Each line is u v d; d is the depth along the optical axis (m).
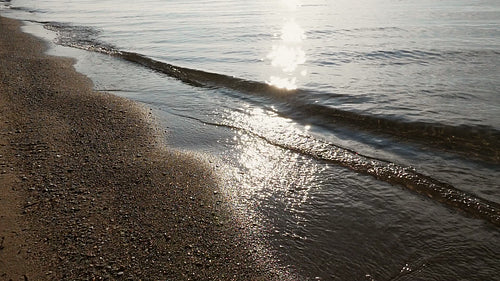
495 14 33.72
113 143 8.07
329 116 9.77
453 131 8.48
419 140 8.09
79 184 6.23
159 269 4.30
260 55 18.58
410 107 10.15
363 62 16.41
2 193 5.85
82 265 4.33
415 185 6.17
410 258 4.48
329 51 19.19
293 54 18.69
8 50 20.16
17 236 4.83
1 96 11.37
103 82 13.60
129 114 10.02
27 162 7.00
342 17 36.53
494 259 4.42
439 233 4.93
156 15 39.88
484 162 6.95
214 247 4.71
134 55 18.39
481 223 5.11
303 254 4.59
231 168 6.99
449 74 13.73
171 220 5.27
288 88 12.41
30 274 4.20
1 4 65.44
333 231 5.05
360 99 10.99
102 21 35.28
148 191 6.06
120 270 4.27
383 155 7.40
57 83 13.17
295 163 7.20
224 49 20.33
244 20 34.69
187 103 11.16
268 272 4.30
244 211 5.55
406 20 31.95
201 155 7.57
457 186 6.07
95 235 4.87
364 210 5.54
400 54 17.77
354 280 4.16
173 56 18.44
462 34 23.39
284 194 6.07
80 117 9.67
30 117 9.57
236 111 10.40
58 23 34.47
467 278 4.14
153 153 7.62
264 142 8.25
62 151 7.55
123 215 5.35
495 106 10.05
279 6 52.81
